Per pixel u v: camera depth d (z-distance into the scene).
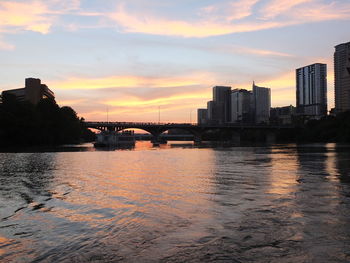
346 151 84.69
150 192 21.77
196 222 13.60
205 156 68.75
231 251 10.14
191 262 9.35
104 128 190.62
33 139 118.00
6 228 13.10
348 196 19.41
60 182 27.14
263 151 91.88
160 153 82.62
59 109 143.38
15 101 116.44
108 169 39.06
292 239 11.18
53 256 10.01
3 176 31.56
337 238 11.22
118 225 13.35
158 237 11.62
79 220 14.30
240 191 21.84
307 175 31.27
